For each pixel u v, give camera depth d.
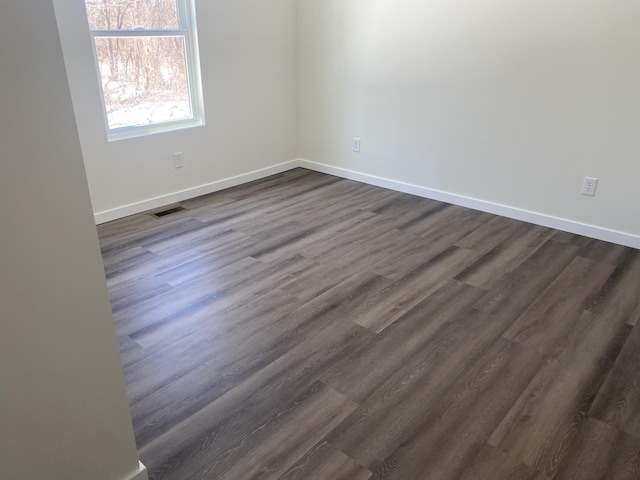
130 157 3.61
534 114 3.34
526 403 1.88
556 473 1.59
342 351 2.18
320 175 4.74
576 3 2.96
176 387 1.96
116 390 1.40
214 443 1.70
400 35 3.81
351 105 4.35
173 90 3.81
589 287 2.70
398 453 1.67
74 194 1.14
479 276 2.82
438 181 4.01
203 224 3.56
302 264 2.97
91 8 3.19
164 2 3.57
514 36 3.26
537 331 2.32
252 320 2.41
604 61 2.96
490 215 3.74
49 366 1.23
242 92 4.21
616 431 1.75
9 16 0.95
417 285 2.72
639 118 2.94
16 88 0.99
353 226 3.54
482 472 1.60
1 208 1.04
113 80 3.44
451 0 3.46
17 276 1.11
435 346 2.21
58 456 1.33
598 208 3.26
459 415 1.83
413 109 3.96
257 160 4.55
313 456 1.65
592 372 2.05
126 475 1.51
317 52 4.39
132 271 2.88
